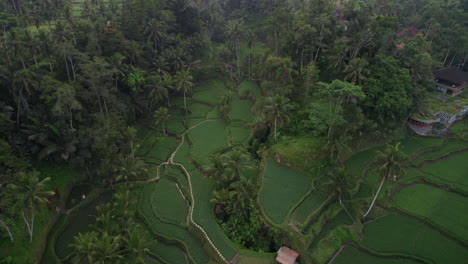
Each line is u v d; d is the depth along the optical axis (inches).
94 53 2650.1
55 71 2497.5
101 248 1470.2
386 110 2591.0
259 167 2384.4
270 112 2409.0
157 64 3230.8
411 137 2770.7
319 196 2058.3
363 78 2514.8
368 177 2281.0
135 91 2881.4
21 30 2918.3
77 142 2208.4
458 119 3070.9
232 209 1929.1
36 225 1845.5
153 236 1909.4
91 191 2233.0
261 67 3341.5
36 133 2114.9
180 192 2231.8
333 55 2854.3
